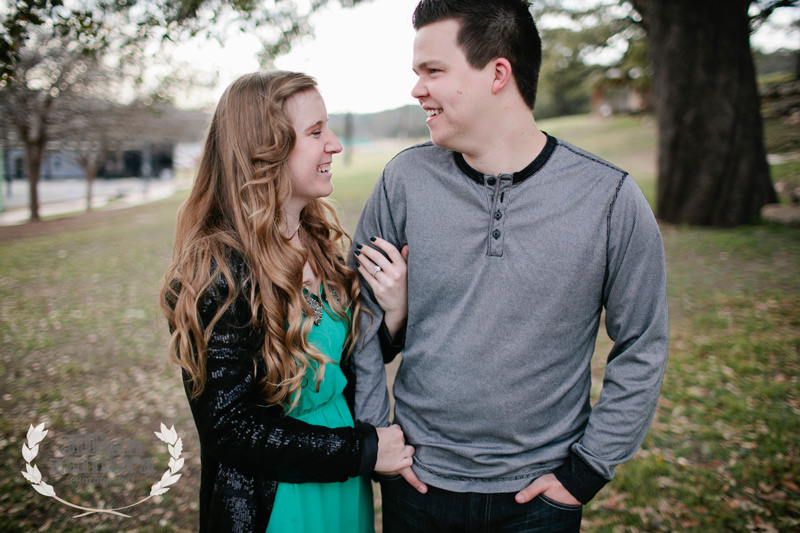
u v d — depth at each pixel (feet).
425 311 5.03
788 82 47.24
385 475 5.32
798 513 9.19
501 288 4.60
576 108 137.80
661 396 13.60
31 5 7.80
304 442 4.53
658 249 4.58
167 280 4.59
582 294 4.61
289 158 4.95
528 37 4.48
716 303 19.56
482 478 4.86
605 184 4.52
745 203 29.73
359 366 5.50
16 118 33.83
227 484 4.72
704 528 9.06
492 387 4.69
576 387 4.94
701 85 29.63
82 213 60.18
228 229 4.77
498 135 4.55
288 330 4.66
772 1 27.50
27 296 24.80
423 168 5.06
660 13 30.30
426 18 4.50
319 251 5.52
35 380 15.75
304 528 4.87
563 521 4.81
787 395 13.12
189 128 61.36
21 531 9.40
